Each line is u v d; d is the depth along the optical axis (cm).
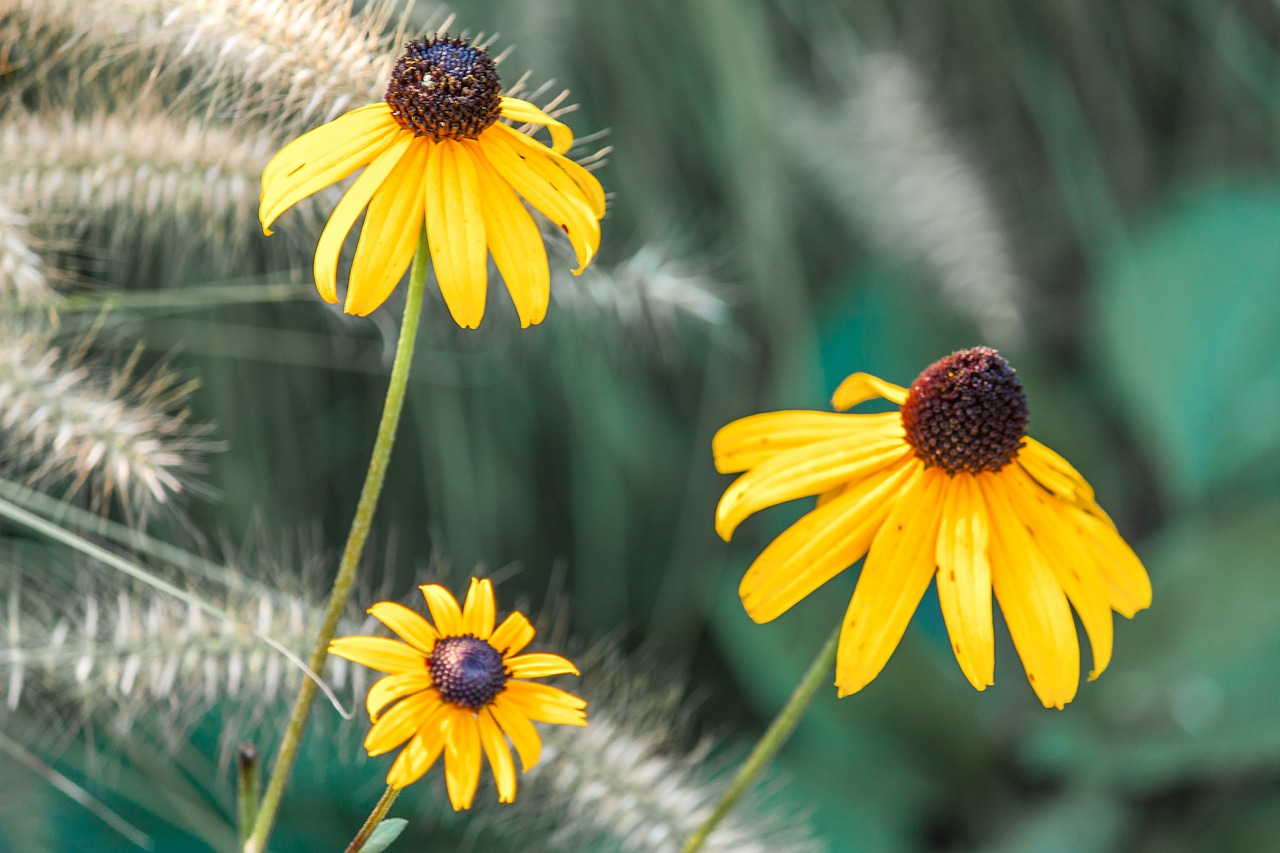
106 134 78
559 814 79
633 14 114
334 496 109
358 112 67
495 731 67
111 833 85
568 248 76
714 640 122
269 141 78
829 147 118
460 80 67
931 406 69
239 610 76
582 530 115
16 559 80
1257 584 113
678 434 125
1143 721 110
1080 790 112
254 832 68
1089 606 68
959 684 119
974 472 69
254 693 77
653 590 122
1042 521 69
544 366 108
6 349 76
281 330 98
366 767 89
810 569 68
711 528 120
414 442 110
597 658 80
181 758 84
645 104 114
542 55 103
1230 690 108
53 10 77
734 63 109
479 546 108
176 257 88
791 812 105
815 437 70
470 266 66
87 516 75
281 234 80
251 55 72
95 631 76
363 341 100
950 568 68
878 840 105
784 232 115
